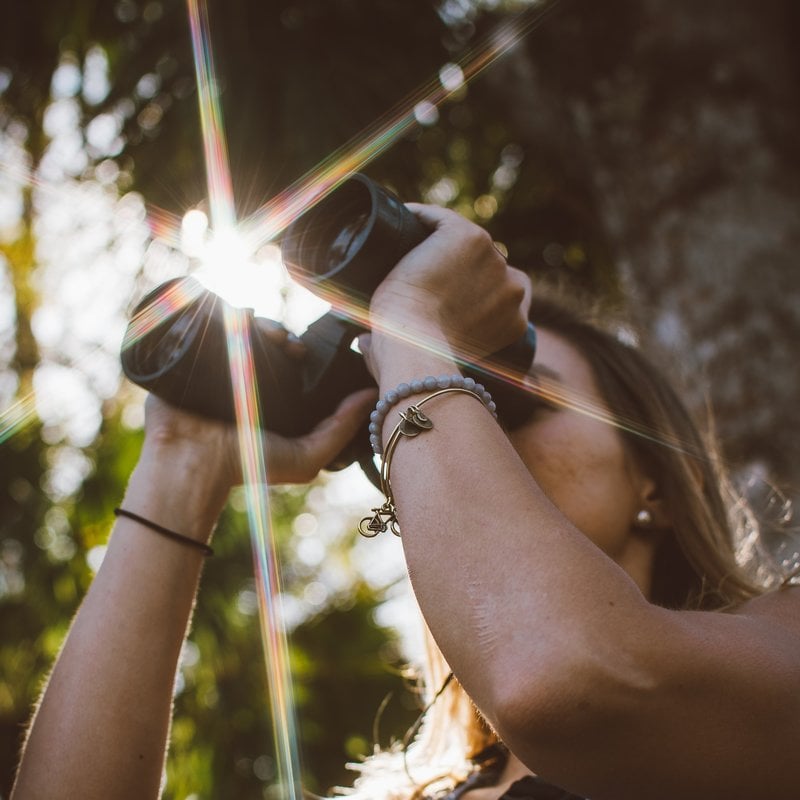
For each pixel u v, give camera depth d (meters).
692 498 1.20
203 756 3.78
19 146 3.21
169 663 1.16
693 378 2.00
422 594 0.80
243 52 2.93
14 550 3.68
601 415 1.22
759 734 0.75
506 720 0.73
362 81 2.97
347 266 1.02
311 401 1.24
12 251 3.35
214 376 1.22
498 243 3.56
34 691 3.81
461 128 3.29
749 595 1.20
